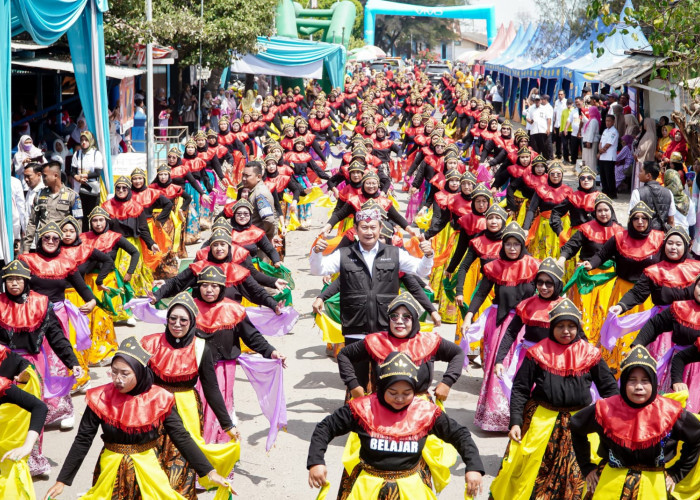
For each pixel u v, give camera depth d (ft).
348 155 50.06
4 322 21.43
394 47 390.01
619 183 70.13
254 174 36.24
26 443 17.08
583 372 18.72
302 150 56.70
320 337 35.22
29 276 21.68
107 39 66.08
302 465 23.24
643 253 27.99
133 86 80.59
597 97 75.56
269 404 22.90
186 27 81.00
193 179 47.75
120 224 36.04
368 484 15.26
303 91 142.82
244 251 26.66
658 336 25.08
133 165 69.10
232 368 21.88
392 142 60.54
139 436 16.16
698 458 16.71
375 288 24.16
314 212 65.21
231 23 85.30
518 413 18.92
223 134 63.98
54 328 22.00
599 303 29.66
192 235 52.75
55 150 59.36
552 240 40.14
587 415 16.40
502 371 22.04
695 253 43.21
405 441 15.19
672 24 34.81
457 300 27.86
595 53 93.81
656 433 15.71
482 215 30.71
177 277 24.93
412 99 91.76
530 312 22.45
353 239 28.66
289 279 34.47
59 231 25.75
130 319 36.42
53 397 24.23
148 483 16.12
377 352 19.16
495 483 19.15
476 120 88.48
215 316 21.65
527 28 143.43
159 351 18.75
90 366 31.30
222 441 21.49
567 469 18.60
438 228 37.37
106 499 16.07
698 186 42.96
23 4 38.09
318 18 163.02
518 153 46.21
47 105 69.67
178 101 98.73
